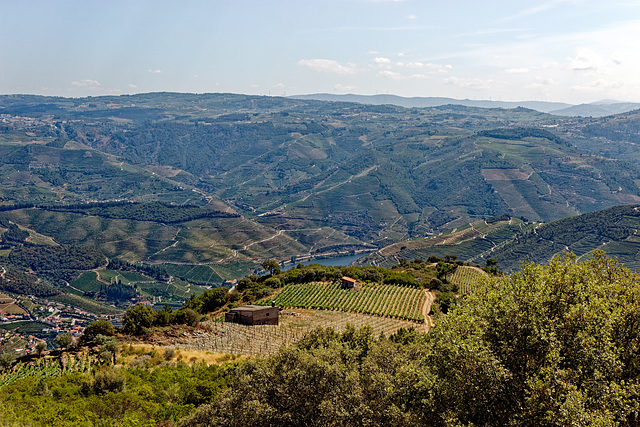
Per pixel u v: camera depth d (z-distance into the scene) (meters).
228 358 68.56
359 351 44.47
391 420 31.95
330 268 172.38
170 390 49.59
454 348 30.16
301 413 33.88
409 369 32.81
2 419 37.19
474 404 27.92
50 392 47.34
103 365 60.00
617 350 29.95
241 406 34.12
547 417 24.67
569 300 33.34
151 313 84.81
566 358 29.66
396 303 132.00
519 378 28.33
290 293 141.12
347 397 33.94
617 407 27.03
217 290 137.88
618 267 41.16
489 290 40.69
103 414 42.19
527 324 30.30
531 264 38.06
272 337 86.69
